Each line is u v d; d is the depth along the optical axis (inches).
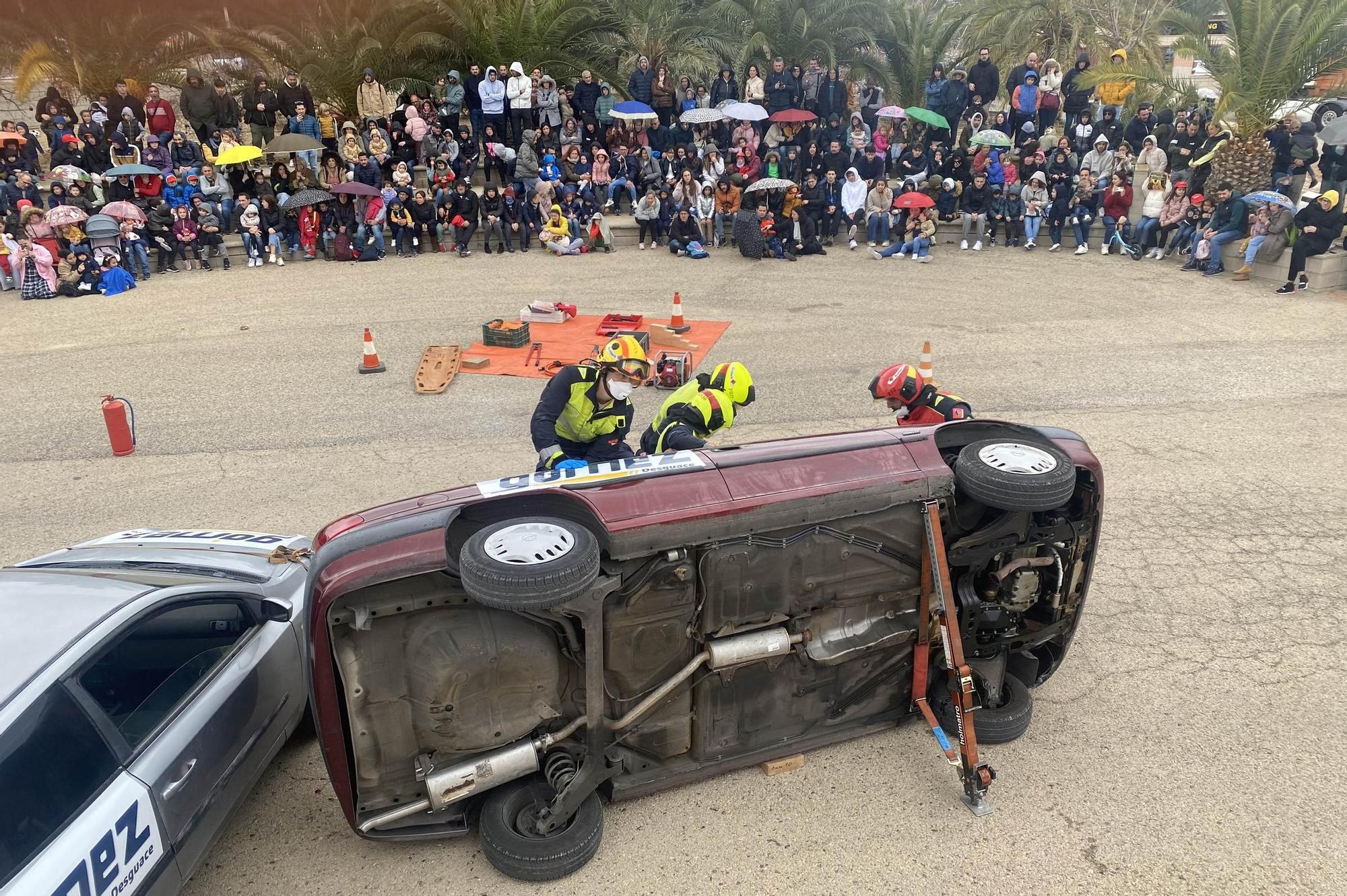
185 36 892.6
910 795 166.9
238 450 358.0
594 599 141.6
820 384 417.1
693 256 716.0
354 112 907.4
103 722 132.0
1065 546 177.2
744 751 170.1
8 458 356.2
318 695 138.6
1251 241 600.7
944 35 1001.5
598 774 152.6
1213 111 713.6
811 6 944.9
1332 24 585.0
